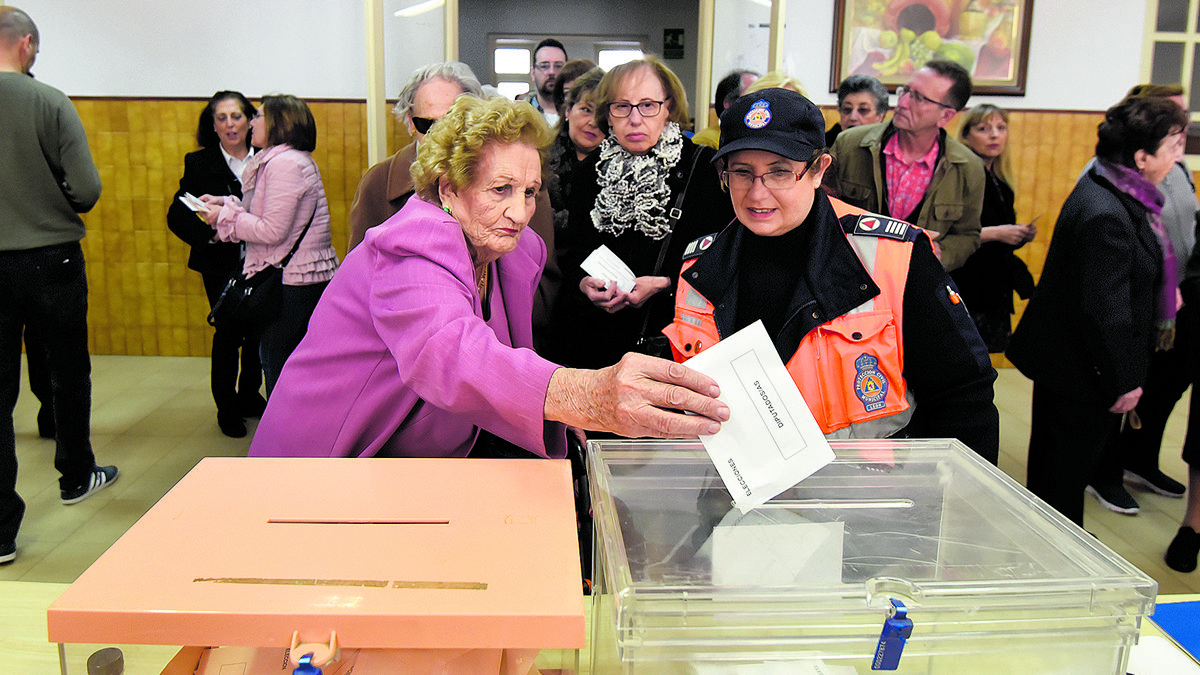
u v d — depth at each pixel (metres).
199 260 3.79
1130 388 2.24
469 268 1.06
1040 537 0.79
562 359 2.25
